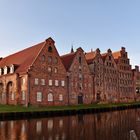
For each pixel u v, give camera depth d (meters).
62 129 34.41
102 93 91.62
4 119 45.78
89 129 34.50
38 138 28.28
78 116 52.94
